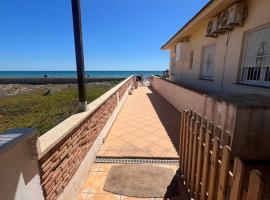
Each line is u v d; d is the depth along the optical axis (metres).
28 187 1.61
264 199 2.26
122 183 3.04
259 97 3.42
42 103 7.30
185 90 6.78
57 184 2.17
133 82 17.61
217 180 1.95
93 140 3.73
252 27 4.18
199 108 5.27
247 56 4.54
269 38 3.88
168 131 5.44
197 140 2.48
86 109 3.42
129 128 5.70
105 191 2.86
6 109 6.22
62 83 26.25
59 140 2.12
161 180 3.12
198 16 5.96
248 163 2.80
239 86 4.68
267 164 2.81
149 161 3.75
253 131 2.78
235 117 2.75
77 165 2.81
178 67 11.02
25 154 1.56
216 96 3.57
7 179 1.35
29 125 4.46
